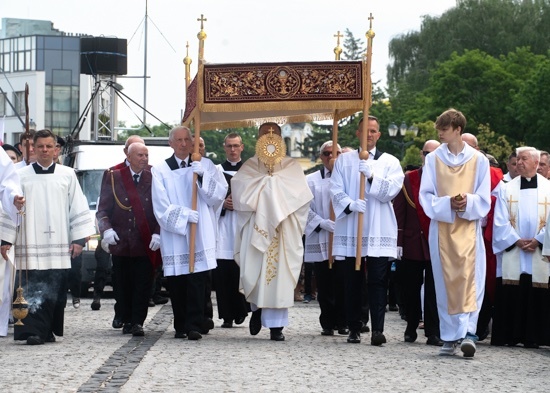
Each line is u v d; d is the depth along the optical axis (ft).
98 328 49.65
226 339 45.19
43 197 44.14
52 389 30.89
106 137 110.32
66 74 229.04
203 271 44.88
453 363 38.17
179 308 45.62
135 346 41.88
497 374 35.63
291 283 45.47
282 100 44.83
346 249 44.37
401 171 44.86
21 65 230.27
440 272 40.22
